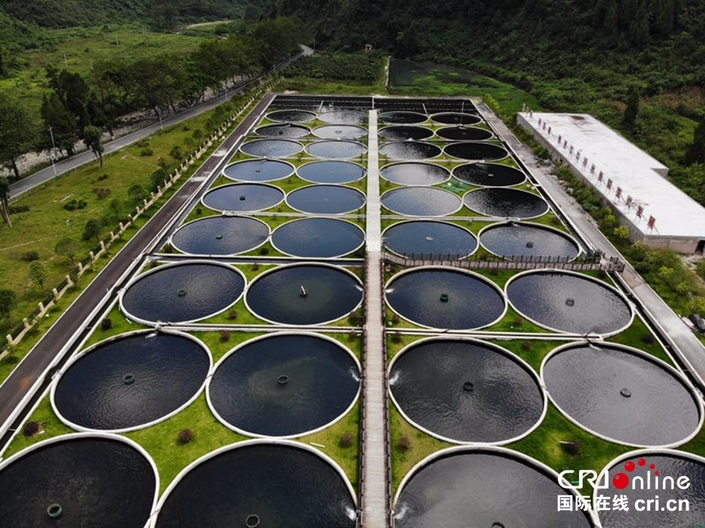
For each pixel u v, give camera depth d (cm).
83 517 3597
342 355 4975
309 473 3878
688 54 12506
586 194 7669
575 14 15088
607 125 10694
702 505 3753
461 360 4950
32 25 18962
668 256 6241
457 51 17662
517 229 7131
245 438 4078
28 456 4000
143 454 3947
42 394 4491
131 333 5166
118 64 11312
